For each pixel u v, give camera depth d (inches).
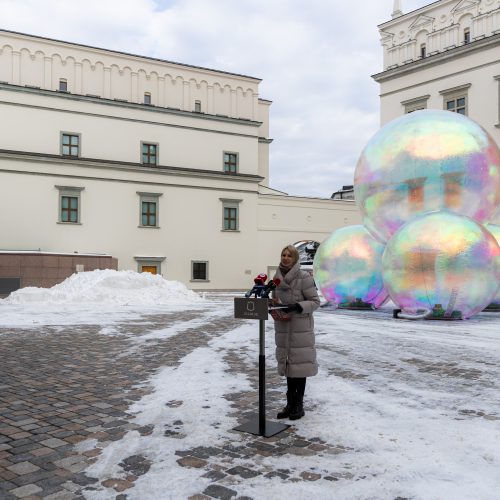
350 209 1640.0
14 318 619.2
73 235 1286.9
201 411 222.4
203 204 1449.3
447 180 556.7
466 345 402.3
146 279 959.6
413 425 201.8
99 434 193.2
